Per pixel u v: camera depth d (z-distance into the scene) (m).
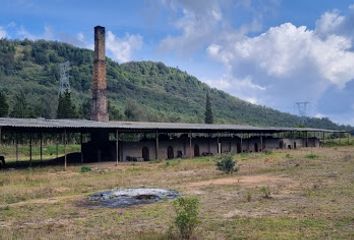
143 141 50.25
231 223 14.05
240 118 189.75
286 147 74.06
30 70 189.00
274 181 25.62
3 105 79.56
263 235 12.34
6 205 18.86
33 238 12.75
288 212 15.65
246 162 41.34
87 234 13.23
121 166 39.09
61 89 138.62
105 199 19.34
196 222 12.45
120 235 12.89
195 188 23.08
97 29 56.28
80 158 47.72
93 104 55.81
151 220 15.05
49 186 24.91
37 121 39.12
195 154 57.69
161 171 34.03
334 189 21.17
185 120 140.12
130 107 124.44
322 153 54.34
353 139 94.62
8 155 60.56
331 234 12.33
